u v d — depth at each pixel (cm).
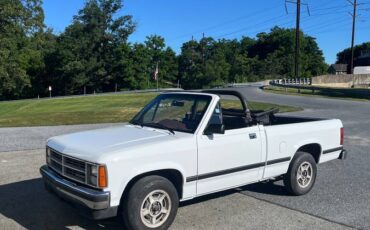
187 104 596
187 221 560
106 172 469
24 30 6388
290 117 788
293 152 670
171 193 513
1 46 5659
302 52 13488
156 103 640
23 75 6059
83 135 573
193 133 550
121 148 492
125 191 493
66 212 588
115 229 527
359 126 1588
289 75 11700
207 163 555
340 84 7056
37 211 592
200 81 9912
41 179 763
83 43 8238
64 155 515
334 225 553
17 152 1021
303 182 689
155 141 519
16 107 3656
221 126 553
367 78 7275
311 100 3133
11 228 529
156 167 503
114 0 8619
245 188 722
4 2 5562
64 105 3347
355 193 705
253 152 610
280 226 546
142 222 492
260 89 4988
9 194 672
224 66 10694
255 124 630
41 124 1563
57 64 8138
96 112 2042
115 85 8881
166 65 10256
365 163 948
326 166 917
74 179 502
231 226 544
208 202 642
